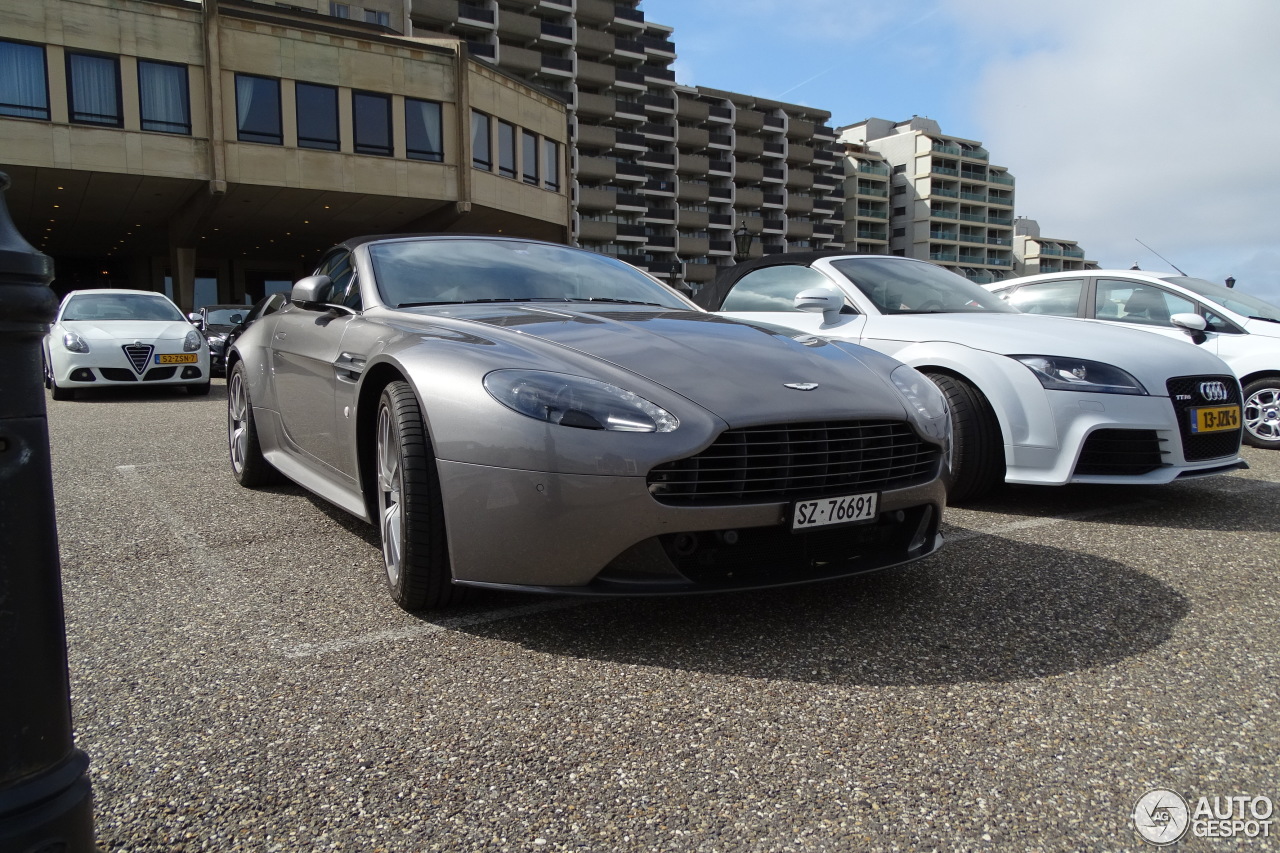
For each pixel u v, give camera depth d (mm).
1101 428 3473
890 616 2346
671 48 65188
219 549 3043
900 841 1322
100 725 1708
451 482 2123
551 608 2400
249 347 4047
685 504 2018
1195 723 1717
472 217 28078
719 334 2602
